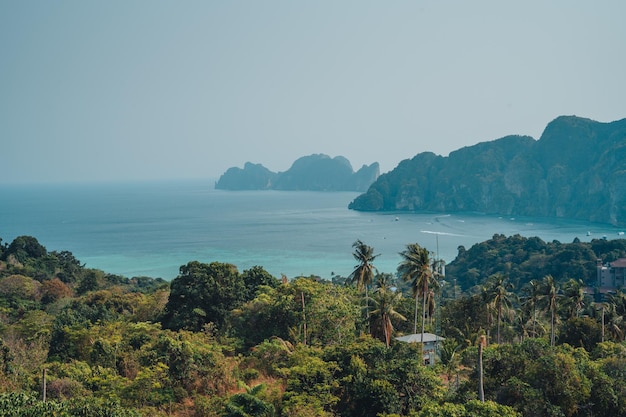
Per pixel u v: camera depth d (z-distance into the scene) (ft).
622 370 157.48
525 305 274.16
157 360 159.33
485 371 158.51
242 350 211.20
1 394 112.06
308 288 233.76
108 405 119.75
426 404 136.05
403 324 257.75
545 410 140.67
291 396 139.23
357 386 146.00
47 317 255.50
